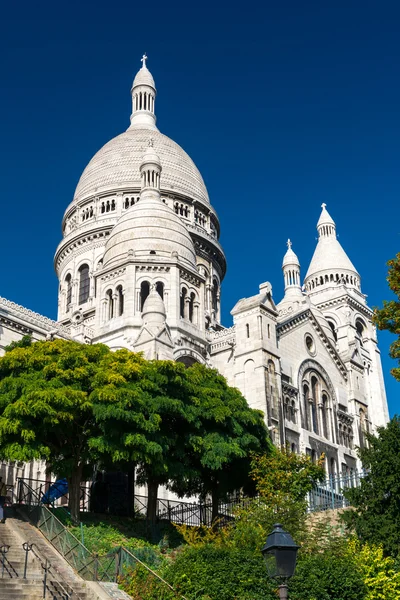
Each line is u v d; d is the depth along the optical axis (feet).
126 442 128.57
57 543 112.57
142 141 340.80
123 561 105.91
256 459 154.61
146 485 173.88
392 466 127.85
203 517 165.27
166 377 144.25
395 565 111.86
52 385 131.23
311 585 96.17
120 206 311.27
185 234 251.39
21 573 100.42
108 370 138.10
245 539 115.44
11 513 128.57
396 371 125.39
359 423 264.52
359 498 129.80
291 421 229.86
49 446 136.15
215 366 234.17
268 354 223.51
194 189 329.52
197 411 147.84
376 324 132.05
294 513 127.54
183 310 235.81
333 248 351.67
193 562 100.73
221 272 322.55
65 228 329.72
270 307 230.68
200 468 155.84
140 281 229.45
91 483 166.09
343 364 270.46
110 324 225.35
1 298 211.61
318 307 331.16
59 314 308.40
